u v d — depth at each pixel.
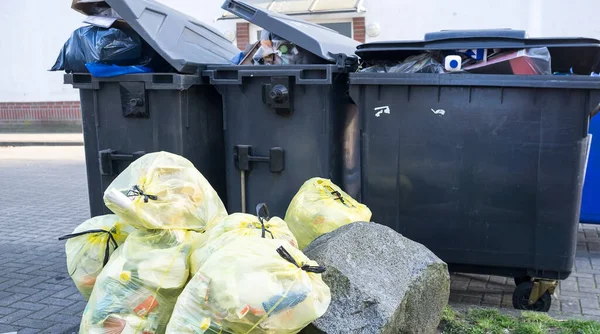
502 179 3.55
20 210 6.93
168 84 3.86
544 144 3.45
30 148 13.45
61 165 10.76
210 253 2.49
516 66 3.53
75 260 2.98
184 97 3.97
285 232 2.75
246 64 4.27
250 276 2.22
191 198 2.79
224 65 3.96
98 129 4.13
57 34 15.36
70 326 3.55
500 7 10.41
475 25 10.67
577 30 9.91
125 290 2.51
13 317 3.70
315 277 2.39
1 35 15.71
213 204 2.94
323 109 3.84
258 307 2.16
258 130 4.00
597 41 3.51
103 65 3.93
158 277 2.53
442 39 3.71
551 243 3.52
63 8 15.20
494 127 3.52
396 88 3.67
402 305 2.73
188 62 3.88
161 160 2.92
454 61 3.61
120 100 4.03
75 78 4.09
